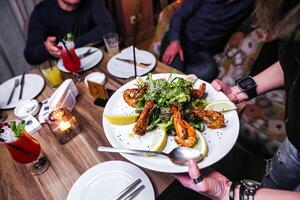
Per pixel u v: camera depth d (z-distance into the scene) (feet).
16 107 1.99
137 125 1.48
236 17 3.43
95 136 1.71
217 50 3.86
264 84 1.70
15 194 1.44
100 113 1.89
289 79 1.18
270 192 1.12
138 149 1.43
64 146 1.67
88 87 2.03
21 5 4.22
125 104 1.74
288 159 1.63
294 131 1.19
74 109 1.95
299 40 0.88
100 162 1.55
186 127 1.42
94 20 3.53
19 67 4.76
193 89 1.71
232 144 1.39
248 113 2.65
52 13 3.46
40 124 1.83
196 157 1.31
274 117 2.56
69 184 1.45
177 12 3.67
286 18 0.80
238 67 3.09
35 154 1.52
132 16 5.81
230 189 1.19
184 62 3.54
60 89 1.94
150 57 2.44
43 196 1.41
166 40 3.74
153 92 1.61
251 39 2.96
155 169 1.29
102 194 1.36
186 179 1.26
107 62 2.52
